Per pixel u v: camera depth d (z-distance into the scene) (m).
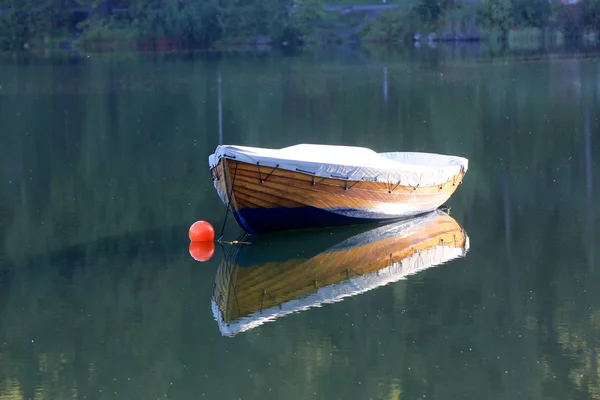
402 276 16.17
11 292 15.74
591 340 13.53
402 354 13.19
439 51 61.34
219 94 40.31
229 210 19.98
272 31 72.88
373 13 76.38
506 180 22.77
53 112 35.59
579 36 67.12
